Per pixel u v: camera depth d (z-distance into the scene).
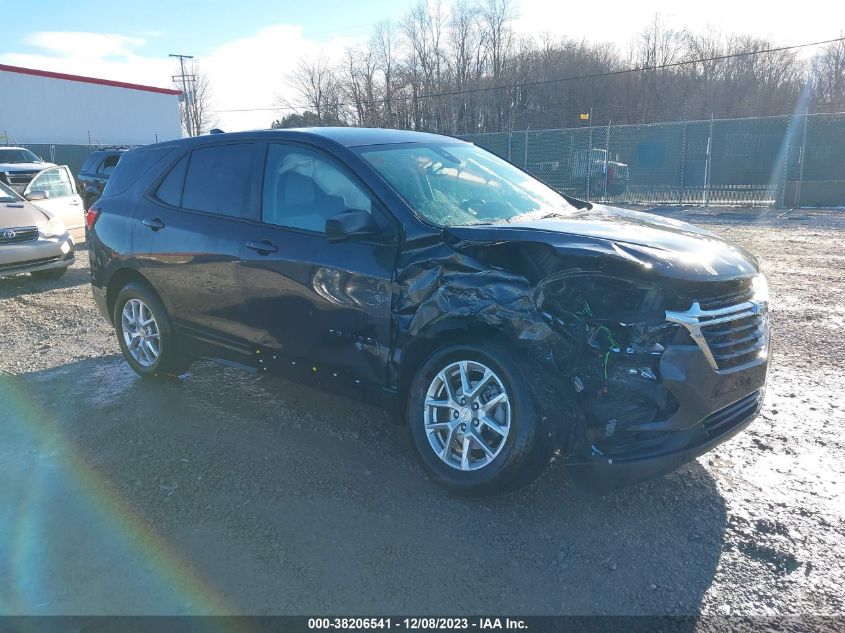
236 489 3.84
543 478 3.95
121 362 6.10
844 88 46.69
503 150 23.86
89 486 3.89
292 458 4.21
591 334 3.44
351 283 4.00
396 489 3.84
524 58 50.59
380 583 3.04
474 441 3.63
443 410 3.82
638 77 49.91
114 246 5.44
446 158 4.73
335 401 5.14
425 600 2.94
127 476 4.00
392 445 4.39
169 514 3.59
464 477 3.62
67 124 41.91
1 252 9.10
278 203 4.52
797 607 2.88
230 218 4.72
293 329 4.32
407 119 51.34
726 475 3.98
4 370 5.93
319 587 3.02
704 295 3.39
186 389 5.39
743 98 48.22
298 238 4.29
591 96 49.28
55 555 3.25
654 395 3.33
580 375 3.42
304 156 4.48
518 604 2.92
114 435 4.55
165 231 5.05
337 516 3.57
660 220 4.45
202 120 66.94
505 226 3.78
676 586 3.02
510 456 3.44
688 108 48.66
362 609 2.88
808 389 5.27
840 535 3.38
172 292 5.06
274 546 3.31
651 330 3.32
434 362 3.74
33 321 7.64
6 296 9.01
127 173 5.62
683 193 21.61
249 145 4.80
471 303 3.54
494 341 3.54
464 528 3.46
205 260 4.77
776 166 20.91
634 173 22.53
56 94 41.25
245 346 4.66
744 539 3.36
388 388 3.96
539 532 3.43
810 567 3.14
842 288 8.75
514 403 3.43
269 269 4.38
